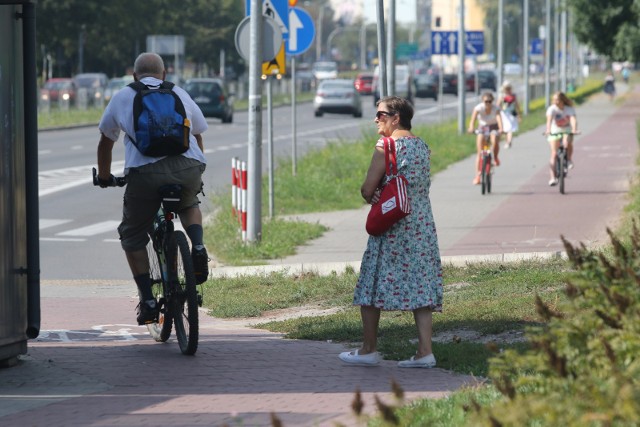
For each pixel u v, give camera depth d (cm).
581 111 17450
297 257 4316
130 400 2017
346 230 5075
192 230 2455
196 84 15975
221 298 3488
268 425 1778
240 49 4503
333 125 14875
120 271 4262
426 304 2275
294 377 2222
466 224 5044
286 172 7038
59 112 16475
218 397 2030
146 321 2577
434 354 2383
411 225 2281
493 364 1678
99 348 2622
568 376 1405
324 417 1820
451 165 8531
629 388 1240
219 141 11838
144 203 2464
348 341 2667
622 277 1691
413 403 1805
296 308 3331
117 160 9338
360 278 2328
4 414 1914
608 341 1483
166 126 2375
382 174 2277
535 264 3722
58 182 7594
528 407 1295
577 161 8469
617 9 16638
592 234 4534
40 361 2430
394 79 5978
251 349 2570
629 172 7425
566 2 17062
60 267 4347
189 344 2445
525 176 7406
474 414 1381
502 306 2906
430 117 16112
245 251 4372
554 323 1577
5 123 2278
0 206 2272
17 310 2338
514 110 8944
